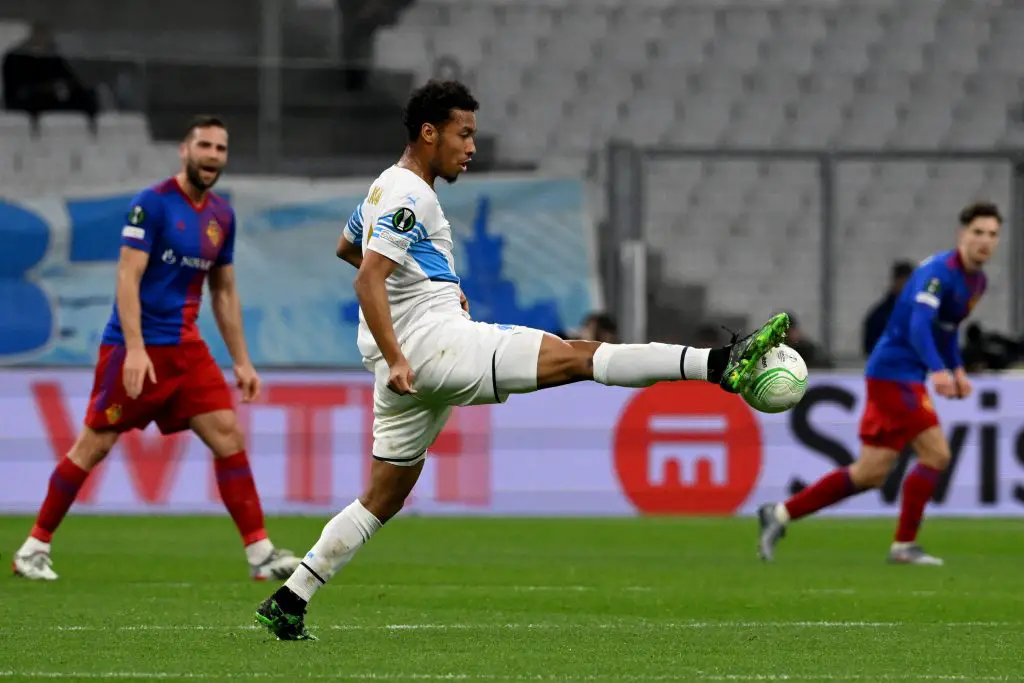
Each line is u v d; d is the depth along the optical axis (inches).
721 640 879.7
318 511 1964.8
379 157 2469.2
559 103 2677.2
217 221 1218.0
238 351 1252.5
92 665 751.7
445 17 2694.4
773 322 767.1
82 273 2144.4
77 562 1380.4
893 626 965.2
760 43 2755.9
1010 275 2524.6
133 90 2439.7
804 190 2640.3
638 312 2263.8
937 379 1411.2
